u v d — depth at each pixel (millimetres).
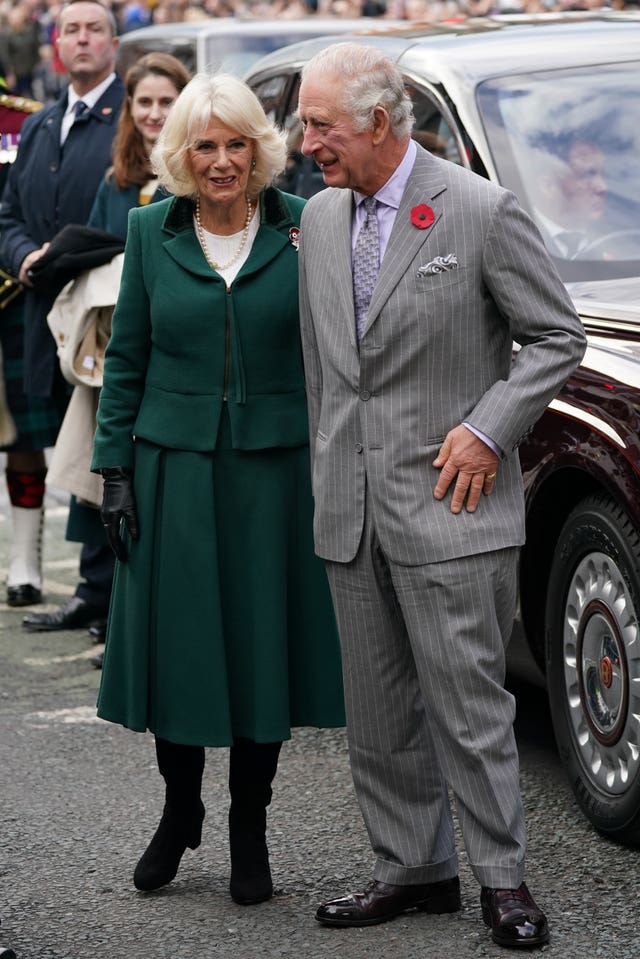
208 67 5230
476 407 4703
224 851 5750
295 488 5160
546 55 7117
